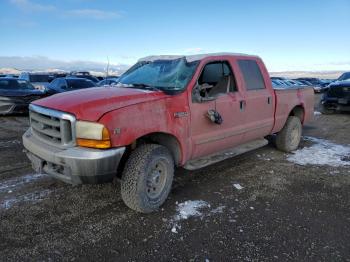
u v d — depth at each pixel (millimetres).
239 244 3195
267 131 5895
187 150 4254
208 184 4793
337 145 7441
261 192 4516
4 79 12867
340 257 2998
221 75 4953
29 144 3830
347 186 4797
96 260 2924
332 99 12570
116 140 3361
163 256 2994
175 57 4871
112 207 3961
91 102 3498
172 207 3992
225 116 4773
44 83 20016
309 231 3457
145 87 4344
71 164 3309
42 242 3186
